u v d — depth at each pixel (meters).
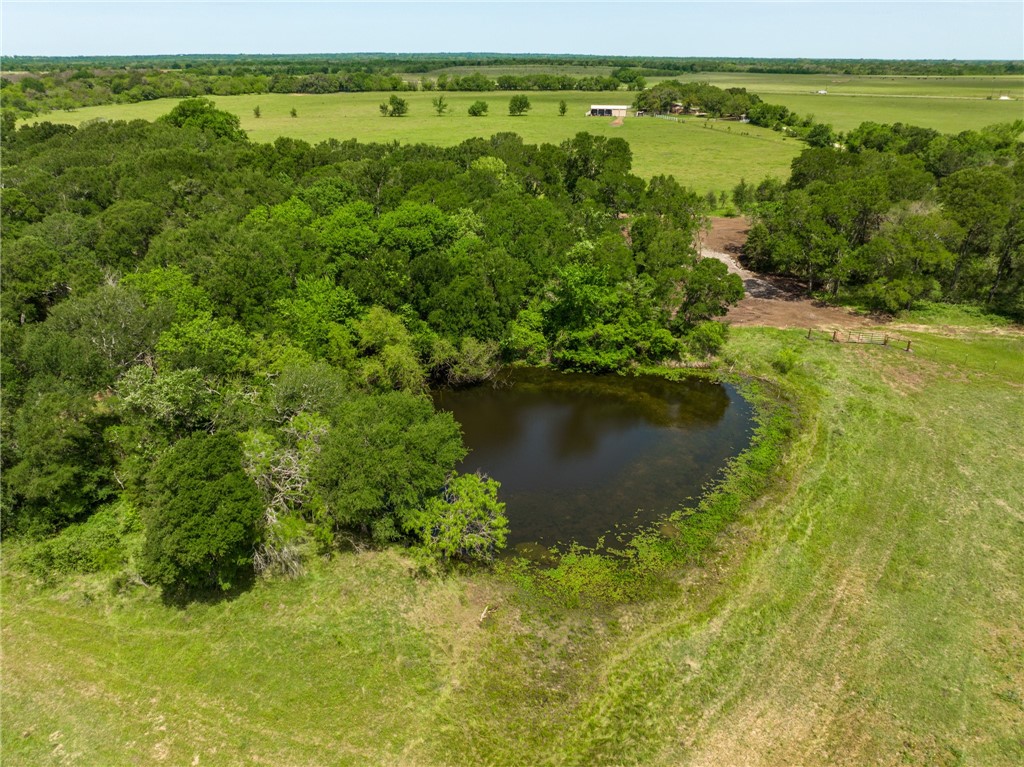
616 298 50.31
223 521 26.81
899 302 57.19
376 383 44.72
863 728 23.00
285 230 50.78
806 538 32.41
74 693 23.98
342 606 27.98
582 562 31.19
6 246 47.28
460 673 25.14
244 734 22.62
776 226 68.44
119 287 42.38
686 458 39.88
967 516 33.53
